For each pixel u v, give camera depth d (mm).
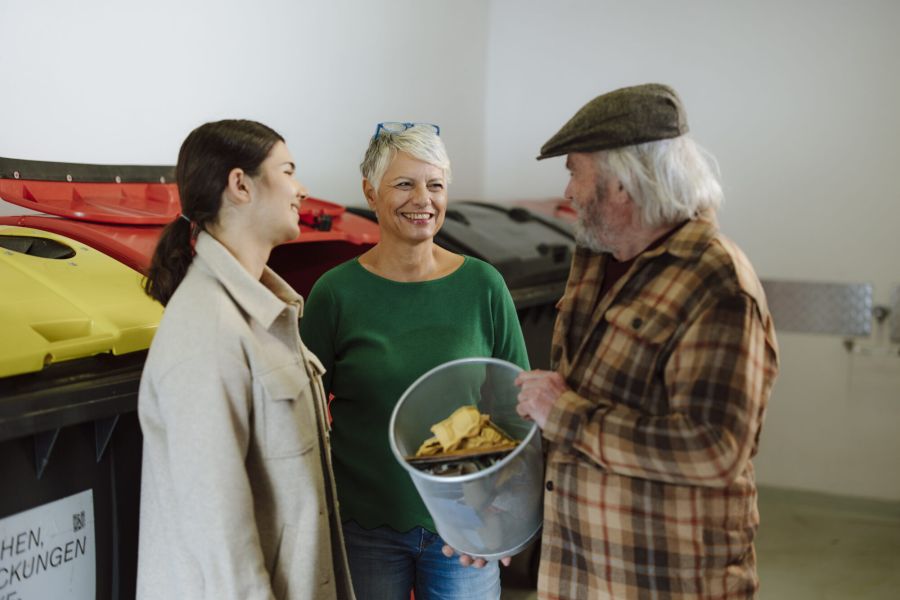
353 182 3752
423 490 1440
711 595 1403
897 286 4074
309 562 1459
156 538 1429
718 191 1466
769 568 3590
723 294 1320
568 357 1534
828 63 4043
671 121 1392
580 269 1589
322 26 3441
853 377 4188
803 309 4219
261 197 1433
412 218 1803
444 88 4355
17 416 1411
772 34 4113
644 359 1378
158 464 1393
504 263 2893
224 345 1349
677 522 1390
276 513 1446
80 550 1596
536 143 4754
